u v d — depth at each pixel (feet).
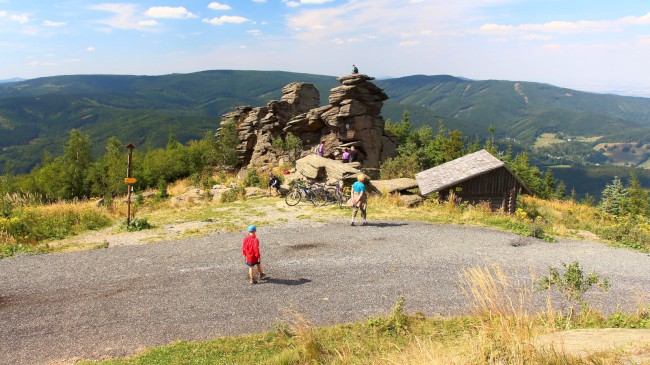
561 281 29.78
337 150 119.85
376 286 36.52
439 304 32.94
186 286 36.65
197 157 172.24
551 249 48.75
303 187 75.36
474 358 16.69
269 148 148.87
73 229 60.29
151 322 30.32
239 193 85.30
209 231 55.93
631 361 13.29
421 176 85.35
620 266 43.37
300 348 25.29
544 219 70.74
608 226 65.16
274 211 69.36
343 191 76.23
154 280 38.01
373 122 123.95
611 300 34.01
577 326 25.54
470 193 75.87
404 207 71.77
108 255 45.37
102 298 34.24
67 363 25.16
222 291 35.58
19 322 30.22
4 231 53.67
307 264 41.91
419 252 45.62
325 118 124.16
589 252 48.29
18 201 73.41
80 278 38.50
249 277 38.52
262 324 30.12
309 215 65.21
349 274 39.24
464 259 43.47
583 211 97.71
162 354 25.71
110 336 28.37
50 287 36.45
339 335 27.94
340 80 123.03
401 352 22.82
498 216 65.16
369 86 121.29
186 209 76.74
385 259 43.27
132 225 59.62
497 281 36.81
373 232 54.03
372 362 22.34
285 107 154.51
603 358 14.05
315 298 34.24
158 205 83.97
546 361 14.76
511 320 18.57
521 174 232.12
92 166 201.87
